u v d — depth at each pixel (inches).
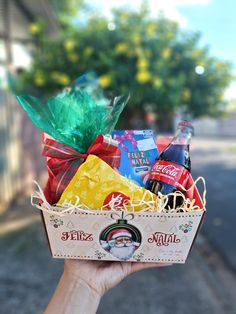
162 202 34.2
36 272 109.9
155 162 38.8
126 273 37.9
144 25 150.9
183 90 146.3
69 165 35.2
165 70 141.1
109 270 37.6
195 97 152.4
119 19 152.4
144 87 135.8
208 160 425.7
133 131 41.1
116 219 33.4
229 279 115.1
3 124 184.2
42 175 268.2
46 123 34.7
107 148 34.8
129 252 35.1
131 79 135.2
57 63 154.3
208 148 576.7
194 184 36.6
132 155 39.3
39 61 163.9
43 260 118.6
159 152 41.0
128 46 139.1
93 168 33.8
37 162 249.1
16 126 202.8
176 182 36.3
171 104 142.3
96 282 37.0
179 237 34.2
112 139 37.0
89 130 36.1
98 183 33.6
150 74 135.0
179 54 151.6
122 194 33.6
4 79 188.7
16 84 172.4
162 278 110.4
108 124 38.0
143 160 39.4
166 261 35.4
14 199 197.3
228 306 96.8
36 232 144.6
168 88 139.6
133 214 33.1
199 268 120.6
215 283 110.9
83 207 33.3
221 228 168.9
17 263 116.2
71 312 35.6
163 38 148.2
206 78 155.6
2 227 152.3
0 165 179.8
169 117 165.8
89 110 37.1
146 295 100.0
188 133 40.4
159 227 33.8
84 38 149.2
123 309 92.8
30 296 96.0
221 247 144.1
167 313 91.7
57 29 245.1
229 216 188.4
